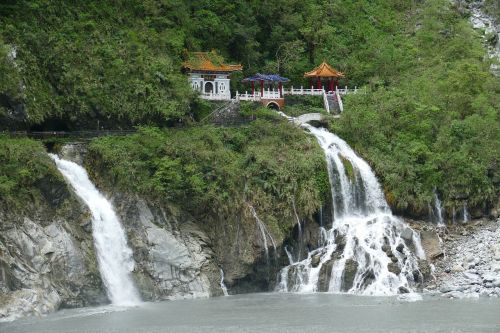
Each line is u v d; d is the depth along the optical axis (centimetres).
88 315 5578
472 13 11944
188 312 5719
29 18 7688
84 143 7031
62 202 6250
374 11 11631
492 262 6931
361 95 9038
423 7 11762
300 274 6875
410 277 6731
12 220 5856
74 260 6022
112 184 6769
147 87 7981
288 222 7150
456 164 8138
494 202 8094
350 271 6712
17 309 5478
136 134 7394
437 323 5181
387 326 5112
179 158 7112
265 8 10331
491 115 8794
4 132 6919
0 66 6988
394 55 10306
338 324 5197
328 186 7525
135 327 5159
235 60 9931
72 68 7675
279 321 5338
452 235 7738
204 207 7019
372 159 8081
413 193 7969
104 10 8438
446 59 10438
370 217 7681
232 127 8056
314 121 8538
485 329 4997
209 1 9988
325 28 10494
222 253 6906
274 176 7331
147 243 6550
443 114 8812
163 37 8838
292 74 10075
